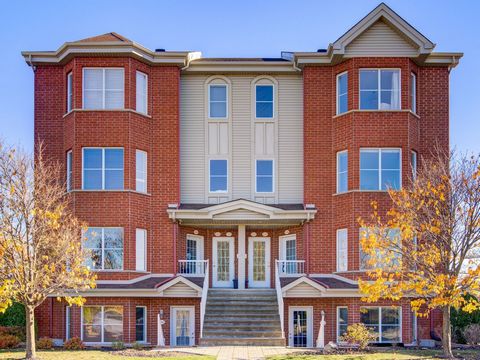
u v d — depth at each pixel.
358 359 18.31
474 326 24.30
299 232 28.19
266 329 23.94
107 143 26.48
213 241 29.22
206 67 28.58
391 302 25.20
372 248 18.91
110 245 26.16
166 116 27.98
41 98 28.16
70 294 24.73
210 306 25.55
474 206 18.94
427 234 18.80
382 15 26.58
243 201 26.78
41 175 21.50
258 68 28.66
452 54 27.66
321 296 24.98
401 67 26.88
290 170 28.62
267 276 29.06
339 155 27.62
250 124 28.86
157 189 27.61
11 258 18.53
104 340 25.09
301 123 28.77
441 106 28.08
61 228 21.58
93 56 26.86
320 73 28.12
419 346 24.03
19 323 25.48
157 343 25.22
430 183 19.50
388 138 26.61
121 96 26.84
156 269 27.09
